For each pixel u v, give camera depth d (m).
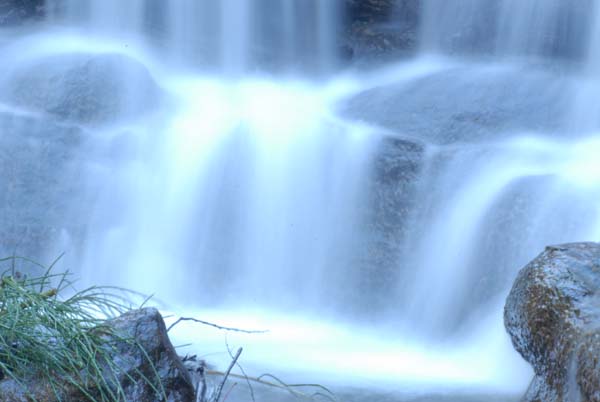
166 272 11.03
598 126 11.30
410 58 15.30
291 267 10.93
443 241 9.99
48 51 13.50
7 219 10.95
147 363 4.51
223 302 10.87
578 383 4.61
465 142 10.94
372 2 16.48
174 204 11.27
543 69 13.11
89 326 4.73
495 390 7.52
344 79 15.00
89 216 11.04
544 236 9.25
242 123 11.79
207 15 15.74
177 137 11.68
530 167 10.20
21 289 4.63
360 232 10.63
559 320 4.93
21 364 4.36
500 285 9.38
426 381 7.73
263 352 8.36
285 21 16.41
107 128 11.70
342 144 11.11
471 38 14.94
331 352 8.65
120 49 14.57
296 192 11.13
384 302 10.25
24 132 11.29
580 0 13.73
